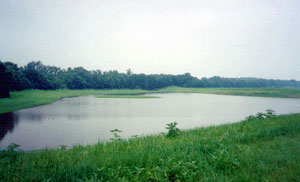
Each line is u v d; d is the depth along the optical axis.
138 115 25.25
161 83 145.38
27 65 144.00
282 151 6.69
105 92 107.56
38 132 15.53
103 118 22.62
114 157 6.16
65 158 6.36
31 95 64.06
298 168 5.21
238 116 24.69
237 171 5.32
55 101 48.41
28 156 6.77
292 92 84.56
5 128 17.05
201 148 7.19
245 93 91.38
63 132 15.48
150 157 5.97
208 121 20.91
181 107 35.31
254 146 7.38
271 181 4.72
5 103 36.53
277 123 11.63
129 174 5.08
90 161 5.86
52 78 101.19
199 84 161.75
